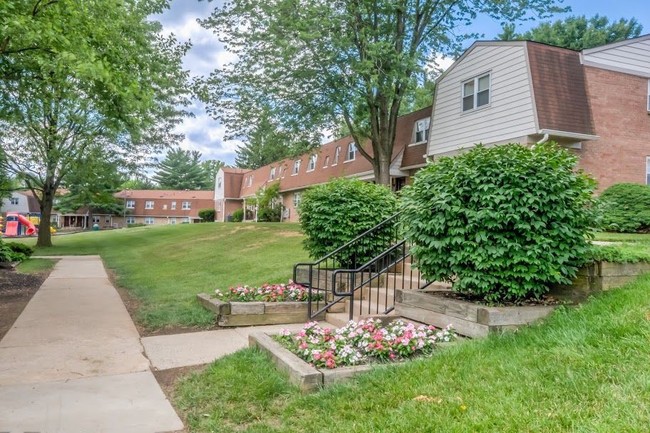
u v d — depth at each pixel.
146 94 8.38
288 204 30.44
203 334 5.84
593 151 13.11
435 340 4.34
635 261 4.74
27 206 52.41
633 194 10.56
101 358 4.81
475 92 14.28
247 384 3.79
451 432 2.67
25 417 3.31
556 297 4.79
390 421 2.90
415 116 18.58
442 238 4.73
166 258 15.12
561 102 12.46
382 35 14.83
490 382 3.24
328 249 7.77
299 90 14.82
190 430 3.14
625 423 2.49
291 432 2.97
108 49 7.88
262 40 14.27
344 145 23.23
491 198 4.40
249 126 15.58
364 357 4.08
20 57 8.10
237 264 11.55
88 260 16.16
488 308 4.33
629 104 13.70
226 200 42.22
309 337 4.48
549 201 4.40
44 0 6.98
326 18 13.19
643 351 3.20
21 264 14.23
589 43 27.41
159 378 4.22
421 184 4.91
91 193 21.41
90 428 3.15
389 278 7.28
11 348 5.16
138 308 7.45
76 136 18.77
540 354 3.52
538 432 2.57
